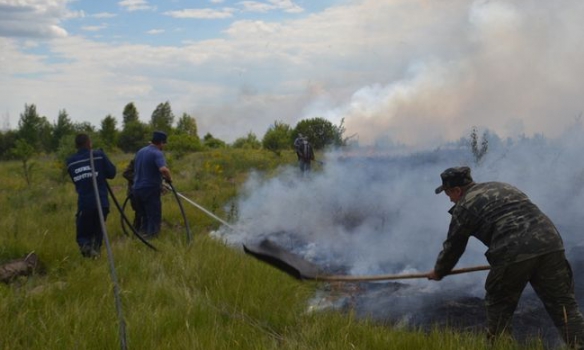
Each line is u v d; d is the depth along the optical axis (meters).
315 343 4.25
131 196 8.57
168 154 25.22
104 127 40.31
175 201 11.38
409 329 4.87
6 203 11.68
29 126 38.38
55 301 5.04
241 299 5.20
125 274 5.93
